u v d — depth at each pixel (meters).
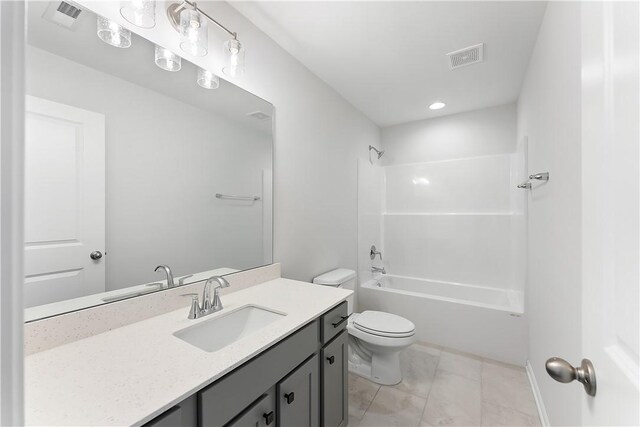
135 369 0.81
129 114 1.17
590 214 0.57
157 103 1.27
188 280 1.38
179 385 0.74
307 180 2.21
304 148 2.18
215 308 1.27
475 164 3.11
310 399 1.23
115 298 1.12
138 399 0.68
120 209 1.14
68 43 1.01
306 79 2.20
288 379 1.09
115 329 1.07
